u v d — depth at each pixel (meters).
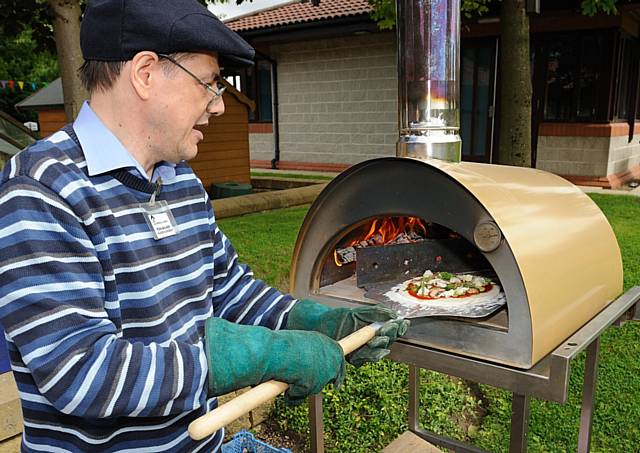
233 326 1.05
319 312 1.40
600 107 8.21
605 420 2.59
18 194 0.91
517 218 1.51
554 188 1.92
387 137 10.52
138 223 1.07
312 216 1.84
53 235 0.91
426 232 2.11
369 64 10.43
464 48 9.20
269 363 1.03
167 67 1.03
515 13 4.89
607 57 8.01
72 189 0.95
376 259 1.89
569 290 1.58
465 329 1.52
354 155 11.07
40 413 1.04
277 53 11.72
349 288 1.92
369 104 10.61
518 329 1.43
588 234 1.80
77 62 3.60
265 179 9.54
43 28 5.54
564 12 7.96
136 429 1.10
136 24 0.99
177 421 1.16
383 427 2.56
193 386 0.95
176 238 1.15
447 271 2.03
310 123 11.57
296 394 1.08
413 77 1.86
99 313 0.95
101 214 1.00
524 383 1.42
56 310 0.88
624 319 2.02
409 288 1.80
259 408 2.73
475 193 1.47
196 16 1.03
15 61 24.02
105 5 1.01
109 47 1.01
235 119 8.59
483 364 1.48
